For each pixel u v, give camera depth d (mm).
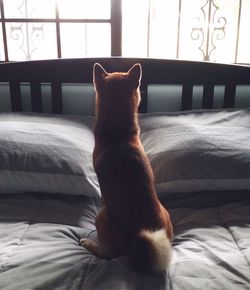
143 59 1782
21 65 1788
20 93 1851
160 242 940
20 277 950
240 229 1234
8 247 1109
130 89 1186
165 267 941
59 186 1374
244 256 1069
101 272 987
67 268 1004
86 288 923
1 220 1271
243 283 936
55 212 1327
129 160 1087
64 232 1218
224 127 1555
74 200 1399
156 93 1931
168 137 1511
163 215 1081
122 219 1039
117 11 1857
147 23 1929
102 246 1098
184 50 1966
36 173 1368
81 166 1387
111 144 1131
